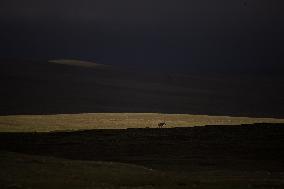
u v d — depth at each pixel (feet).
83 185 269.64
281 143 499.92
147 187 268.00
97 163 345.92
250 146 486.38
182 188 267.39
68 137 549.95
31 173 298.15
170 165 399.03
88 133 572.51
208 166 395.34
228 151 467.52
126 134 558.97
